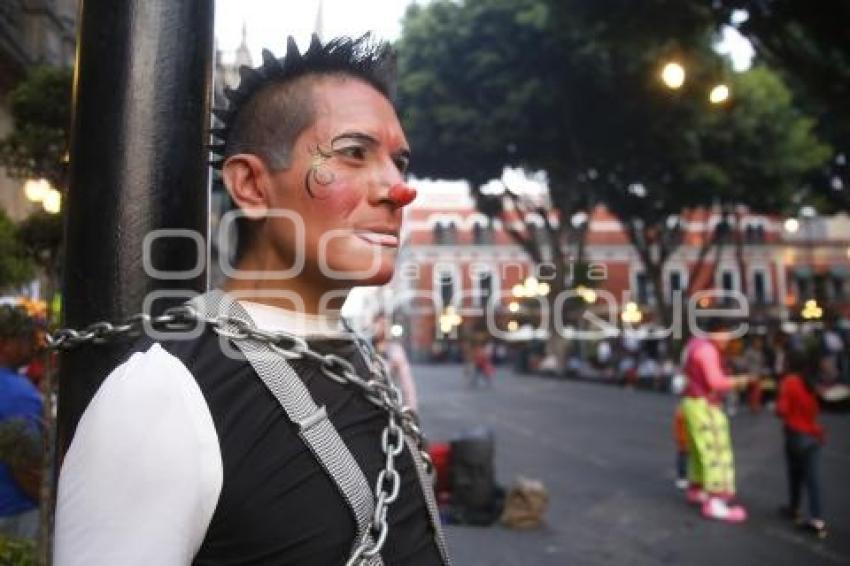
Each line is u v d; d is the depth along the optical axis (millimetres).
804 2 9406
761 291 45688
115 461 813
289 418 885
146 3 1219
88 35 1226
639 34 10789
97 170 1201
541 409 19953
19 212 9656
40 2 10289
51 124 3348
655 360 27969
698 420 7727
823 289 30891
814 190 29672
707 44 15406
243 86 1038
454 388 29141
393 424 975
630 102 20781
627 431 15023
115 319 1181
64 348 1103
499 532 6977
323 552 860
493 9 21078
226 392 879
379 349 6762
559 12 11797
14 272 3797
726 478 7672
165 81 1220
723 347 7809
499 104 22250
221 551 854
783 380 7410
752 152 23359
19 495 3211
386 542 912
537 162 23328
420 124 22688
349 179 971
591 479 9812
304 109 984
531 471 10414
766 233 46094
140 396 840
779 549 6477
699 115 20922
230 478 853
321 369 951
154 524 807
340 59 1034
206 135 1264
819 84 10539
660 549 6469
